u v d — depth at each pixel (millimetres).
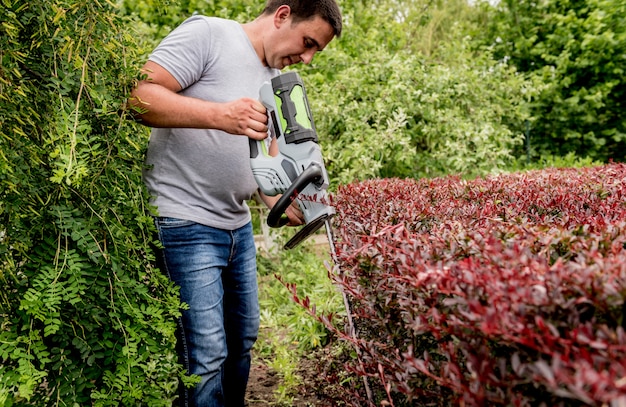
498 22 9242
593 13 8211
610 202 2012
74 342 1528
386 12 7203
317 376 2518
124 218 1678
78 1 1468
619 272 867
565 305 807
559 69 8484
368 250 1308
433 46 9344
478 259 1102
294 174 1718
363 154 4918
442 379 930
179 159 1839
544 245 1137
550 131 8656
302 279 3869
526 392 905
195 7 5816
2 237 1463
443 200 2324
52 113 1505
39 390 1607
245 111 1687
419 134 5602
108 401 1548
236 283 2119
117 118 1594
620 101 8883
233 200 1946
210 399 1896
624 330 824
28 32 1464
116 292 1596
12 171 1345
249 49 1925
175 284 1859
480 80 5973
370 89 5371
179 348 1890
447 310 1002
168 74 1723
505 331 777
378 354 1383
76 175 1365
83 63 1475
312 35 1894
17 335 1483
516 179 3197
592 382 620
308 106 1761
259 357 3135
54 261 1495
